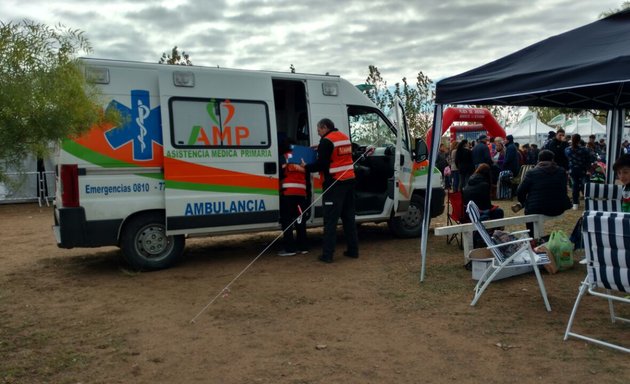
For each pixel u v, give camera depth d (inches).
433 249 301.7
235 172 264.1
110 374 143.5
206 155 257.0
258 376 141.1
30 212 502.6
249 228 271.4
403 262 269.3
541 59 199.5
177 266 268.7
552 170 273.1
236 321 185.2
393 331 172.7
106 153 238.7
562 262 241.0
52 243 344.2
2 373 143.8
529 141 904.9
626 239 144.8
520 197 284.4
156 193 250.2
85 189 235.3
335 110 302.4
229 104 263.9
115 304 206.7
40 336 172.7
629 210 221.5
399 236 332.8
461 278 235.6
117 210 241.9
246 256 292.0
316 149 283.3
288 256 288.4
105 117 154.7
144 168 247.0
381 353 155.0
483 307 194.4
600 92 289.9
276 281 237.3
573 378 135.3
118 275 252.8
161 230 257.0
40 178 552.1
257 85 273.4
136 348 161.8
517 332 168.6
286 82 308.7
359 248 307.9
